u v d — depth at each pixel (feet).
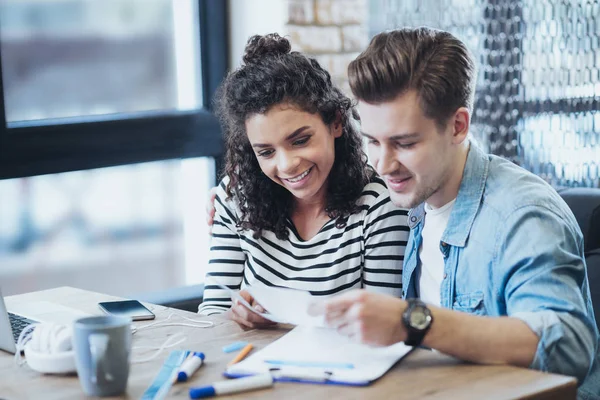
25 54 9.46
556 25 9.12
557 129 9.25
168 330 5.50
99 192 10.10
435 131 4.99
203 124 10.28
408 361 4.66
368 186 6.34
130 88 10.21
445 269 5.44
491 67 9.69
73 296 6.62
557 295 4.75
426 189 5.11
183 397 4.27
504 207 5.15
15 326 5.61
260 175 6.36
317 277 6.24
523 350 4.53
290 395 4.22
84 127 9.46
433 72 4.90
